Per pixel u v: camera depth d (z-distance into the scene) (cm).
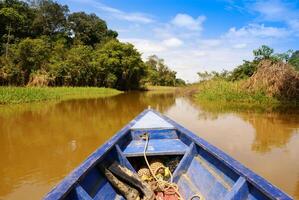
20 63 3466
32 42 3562
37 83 3394
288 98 2081
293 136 1050
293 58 2958
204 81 3366
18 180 661
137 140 594
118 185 403
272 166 731
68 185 293
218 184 395
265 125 1259
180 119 1443
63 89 3186
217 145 926
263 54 3158
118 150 469
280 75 2158
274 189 283
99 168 415
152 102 2527
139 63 4809
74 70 3769
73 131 1180
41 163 775
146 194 401
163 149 530
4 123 1354
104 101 2584
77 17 6100
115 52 4422
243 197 317
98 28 6322
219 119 1434
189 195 429
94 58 4188
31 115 1603
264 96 2147
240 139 1004
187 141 549
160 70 6881
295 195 569
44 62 3656
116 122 1416
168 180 486
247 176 320
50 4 5766
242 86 2372
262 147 901
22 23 4700
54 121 1428
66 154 857
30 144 971
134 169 483
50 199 261
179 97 3225
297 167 723
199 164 463
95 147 932
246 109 1803
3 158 821
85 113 1741
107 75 4275
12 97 2161
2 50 3891
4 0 4784
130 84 4981
